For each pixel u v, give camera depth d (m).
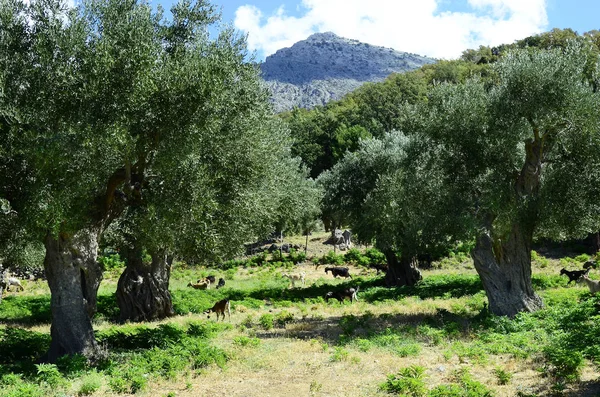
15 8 12.65
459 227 17.27
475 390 9.18
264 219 24.72
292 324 19.84
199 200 13.16
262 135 17.72
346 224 35.66
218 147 14.99
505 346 12.87
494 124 17.17
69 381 11.48
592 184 17.08
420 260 41.44
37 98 12.00
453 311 19.98
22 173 12.59
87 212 13.27
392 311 21.53
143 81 11.95
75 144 11.51
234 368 12.68
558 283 26.30
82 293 13.92
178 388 11.25
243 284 39.09
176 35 13.98
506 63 17.59
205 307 26.48
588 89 16.59
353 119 100.31
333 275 38.34
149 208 13.05
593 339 10.93
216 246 17.81
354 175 33.34
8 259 19.83
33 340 15.75
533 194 17.33
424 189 19.47
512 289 17.59
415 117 19.75
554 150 18.34
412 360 12.58
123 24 12.23
